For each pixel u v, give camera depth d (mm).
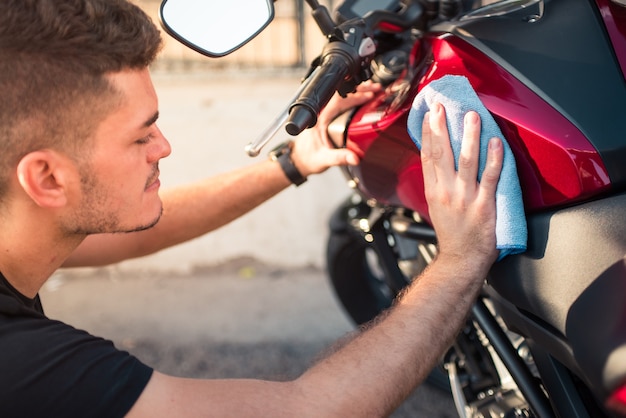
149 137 1147
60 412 981
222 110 3592
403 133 1353
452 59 1290
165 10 1186
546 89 1189
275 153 1647
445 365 1684
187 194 1676
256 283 3256
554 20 1270
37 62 1005
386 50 1702
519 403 1380
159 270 3436
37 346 1006
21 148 1032
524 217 1194
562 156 1141
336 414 1050
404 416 2287
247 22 1241
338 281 2354
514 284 1228
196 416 1021
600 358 1022
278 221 3443
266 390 1060
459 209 1201
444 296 1166
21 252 1130
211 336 2836
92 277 3393
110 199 1109
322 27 1394
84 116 1045
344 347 1127
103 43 1033
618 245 1091
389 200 1575
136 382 1024
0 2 992
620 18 1260
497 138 1188
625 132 1149
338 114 1585
